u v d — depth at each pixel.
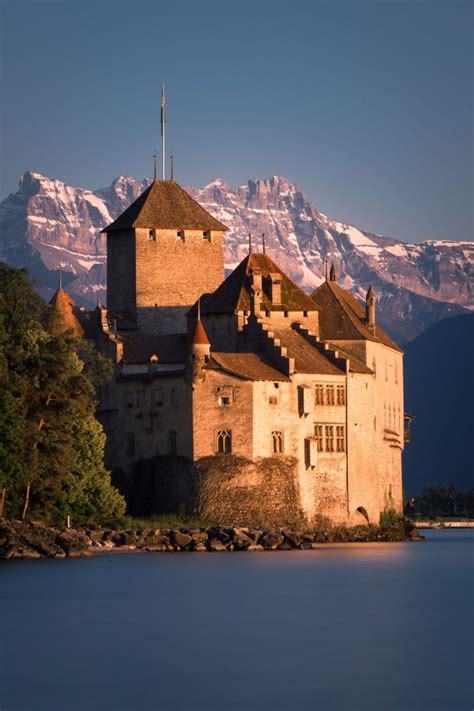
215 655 198.38
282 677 184.00
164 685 179.25
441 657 197.25
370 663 192.75
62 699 172.62
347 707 168.75
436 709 168.00
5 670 188.12
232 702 171.00
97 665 191.12
